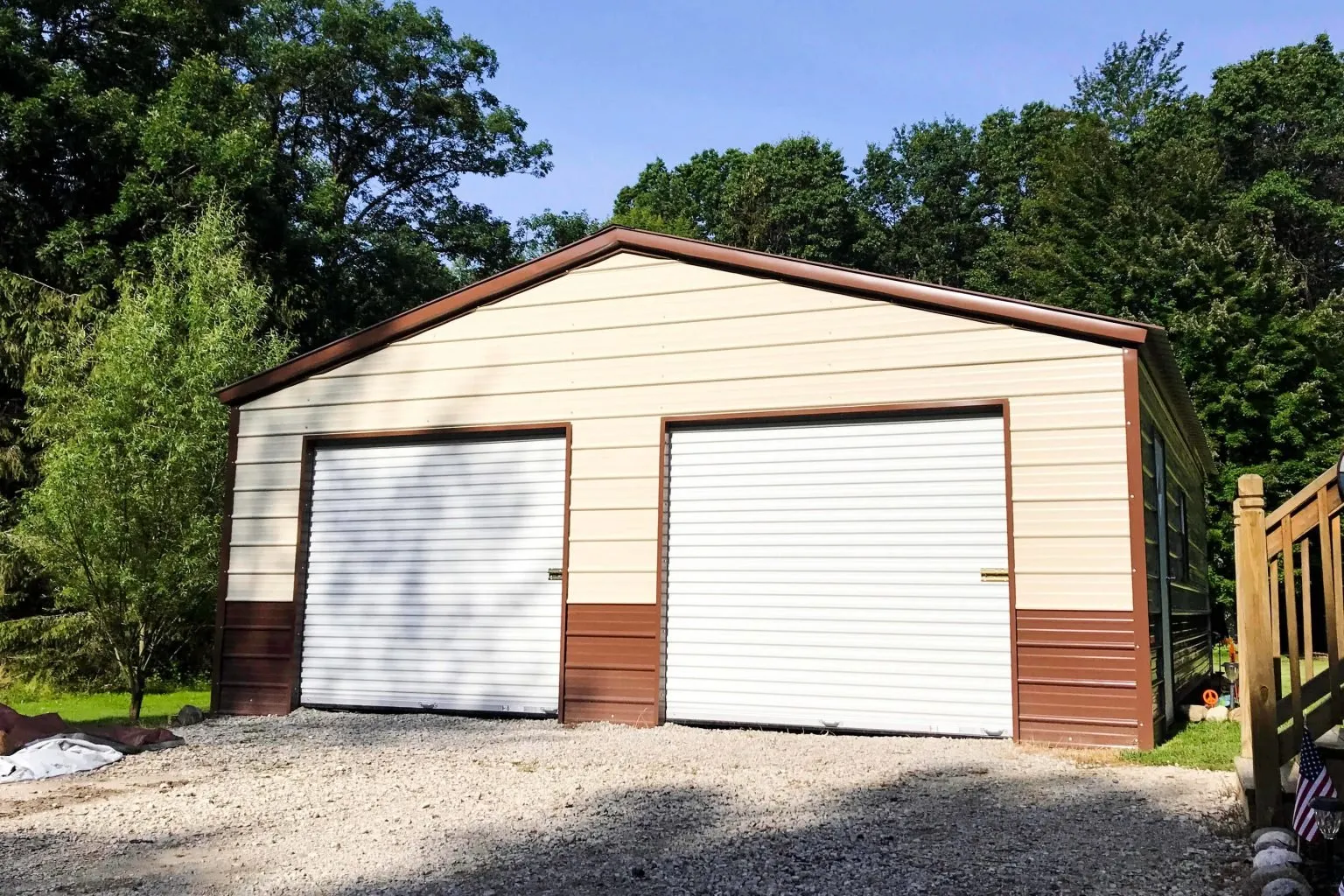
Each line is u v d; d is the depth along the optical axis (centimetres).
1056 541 767
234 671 1011
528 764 688
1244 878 407
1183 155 2728
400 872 447
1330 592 472
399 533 985
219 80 1941
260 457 1035
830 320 857
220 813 566
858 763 675
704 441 895
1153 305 2484
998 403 796
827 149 4062
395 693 965
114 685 1448
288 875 447
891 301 839
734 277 893
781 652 849
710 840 484
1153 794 568
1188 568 1179
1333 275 3253
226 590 1026
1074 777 623
